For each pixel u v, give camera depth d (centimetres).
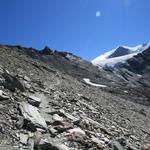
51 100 2345
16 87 2178
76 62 16525
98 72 16800
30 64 4206
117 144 1825
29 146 1373
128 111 4184
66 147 1430
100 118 2514
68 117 1984
